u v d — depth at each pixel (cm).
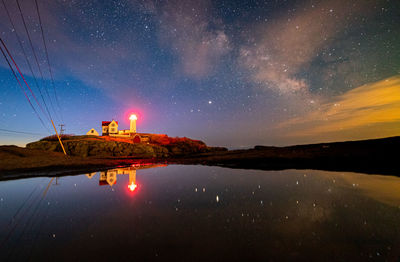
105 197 553
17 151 1931
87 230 315
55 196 568
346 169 1020
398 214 374
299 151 1808
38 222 355
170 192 615
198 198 534
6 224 344
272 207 442
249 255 233
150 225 338
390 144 1408
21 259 225
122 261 219
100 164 1719
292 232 304
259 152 2169
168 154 4375
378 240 269
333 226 325
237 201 500
